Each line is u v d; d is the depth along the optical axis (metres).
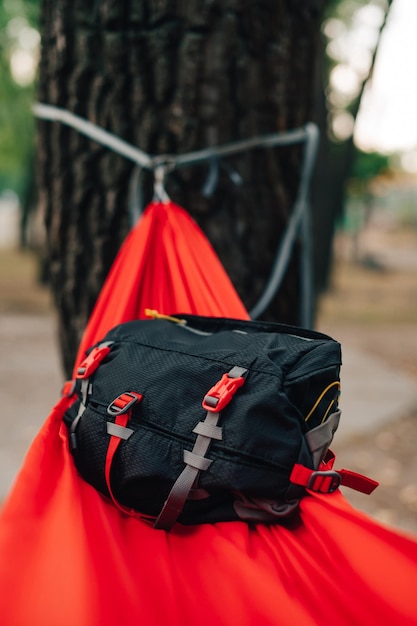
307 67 2.13
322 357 1.24
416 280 23.44
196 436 1.21
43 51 2.16
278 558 1.15
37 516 1.15
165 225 1.80
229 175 2.04
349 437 5.84
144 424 1.27
